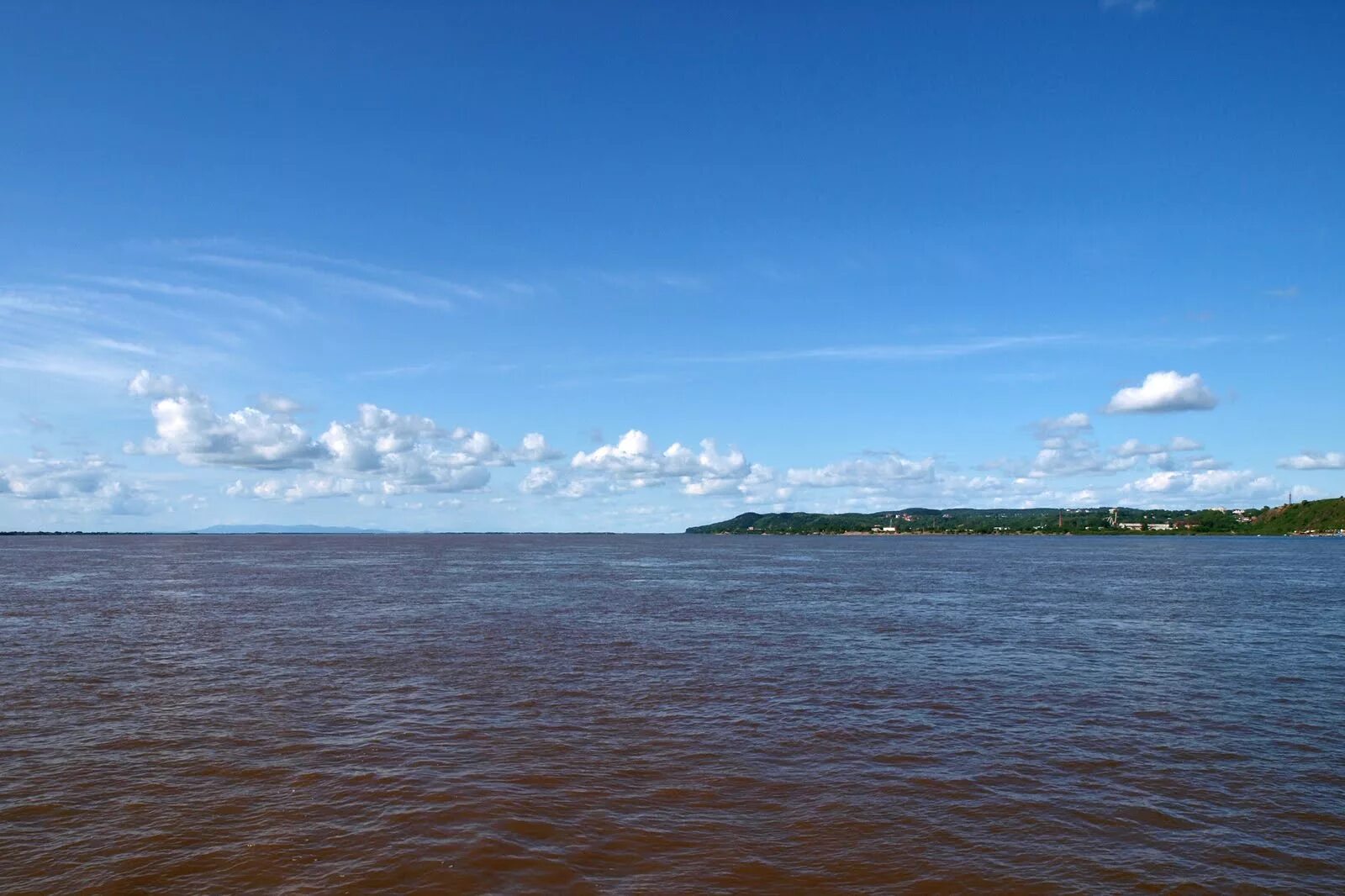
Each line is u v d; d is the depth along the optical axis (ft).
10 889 45.78
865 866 49.24
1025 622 159.43
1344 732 78.69
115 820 55.47
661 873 47.93
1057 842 52.90
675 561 455.22
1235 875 48.67
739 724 80.07
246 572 330.13
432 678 100.78
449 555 549.13
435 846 50.93
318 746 71.82
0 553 573.74
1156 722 81.87
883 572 339.98
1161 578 294.87
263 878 46.96
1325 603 202.28
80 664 110.01
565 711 84.58
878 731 77.71
